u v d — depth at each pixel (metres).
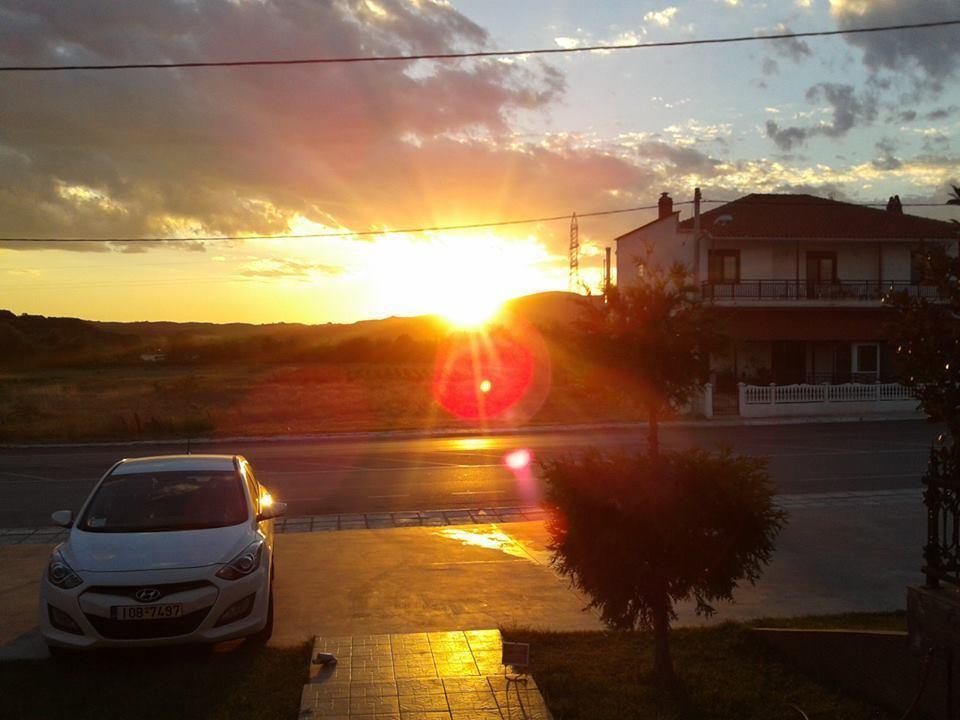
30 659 7.32
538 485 17.58
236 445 27.50
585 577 6.23
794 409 34.06
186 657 7.31
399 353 92.81
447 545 11.77
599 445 24.75
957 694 5.22
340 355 93.94
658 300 6.65
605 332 6.62
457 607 8.78
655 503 5.96
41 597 7.25
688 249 38.53
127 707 6.18
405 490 17.09
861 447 23.50
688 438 26.55
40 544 12.49
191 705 6.20
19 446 28.38
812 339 37.62
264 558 7.69
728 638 7.57
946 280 5.25
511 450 24.22
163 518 8.10
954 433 5.12
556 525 6.40
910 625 5.68
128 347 105.44
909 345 5.27
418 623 8.27
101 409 38.88
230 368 82.69
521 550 11.43
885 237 37.94
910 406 35.00
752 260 38.69
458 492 16.77
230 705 6.19
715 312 6.71
